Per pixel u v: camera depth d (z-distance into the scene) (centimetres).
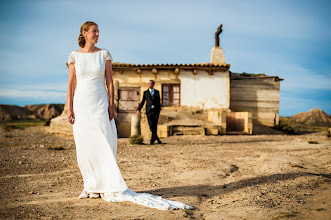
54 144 1026
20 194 374
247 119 1419
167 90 1614
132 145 988
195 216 277
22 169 555
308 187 377
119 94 1563
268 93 1797
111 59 360
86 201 330
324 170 506
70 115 344
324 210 272
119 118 1550
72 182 447
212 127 1366
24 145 983
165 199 329
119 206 307
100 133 339
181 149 873
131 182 444
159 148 902
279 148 852
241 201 326
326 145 877
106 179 335
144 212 284
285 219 253
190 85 1611
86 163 339
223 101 1619
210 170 528
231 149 854
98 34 354
